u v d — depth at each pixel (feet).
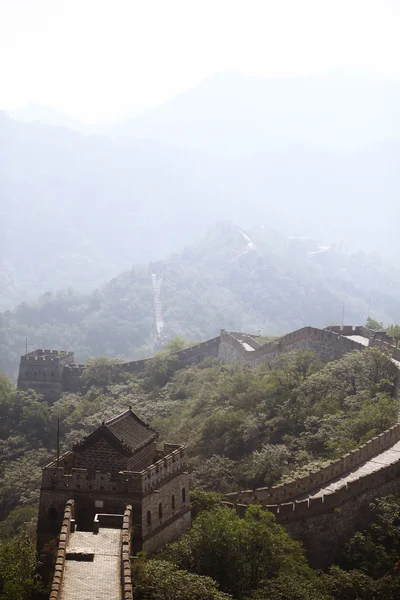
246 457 311.68
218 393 403.54
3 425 478.18
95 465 193.98
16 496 382.01
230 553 187.21
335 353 402.72
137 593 162.71
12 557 179.52
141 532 184.96
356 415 295.48
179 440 355.36
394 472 236.22
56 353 567.59
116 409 459.32
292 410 332.80
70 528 173.47
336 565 211.00
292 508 213.46
